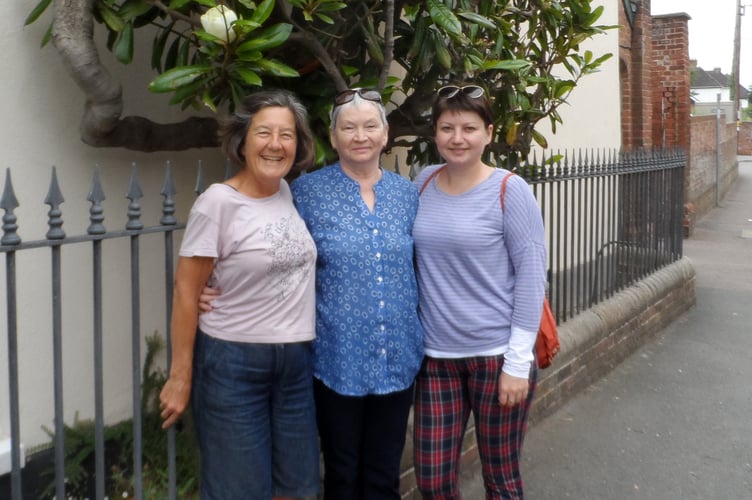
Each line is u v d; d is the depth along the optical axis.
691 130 14.87
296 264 2.51
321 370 2.69
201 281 2.46
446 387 2.90
